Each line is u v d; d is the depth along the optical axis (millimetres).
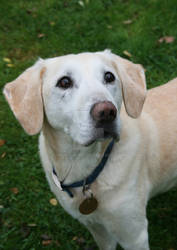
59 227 3355
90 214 2496
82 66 2166
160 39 5020
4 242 3240
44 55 5172
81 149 2281
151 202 3529
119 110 2359
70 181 2422
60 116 2215
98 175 2355
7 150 4047
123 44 5051
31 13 5887
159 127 2654
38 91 2301
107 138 2057
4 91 2395
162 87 2906
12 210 3518
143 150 2500
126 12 5602
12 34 5559
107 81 2225
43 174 3809
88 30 5453
